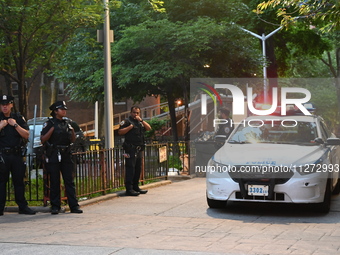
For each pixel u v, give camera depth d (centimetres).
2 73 1324
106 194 1184
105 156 1199
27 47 1274
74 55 2314
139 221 896
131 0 2406
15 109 1311
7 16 1188
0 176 977
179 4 2206
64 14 1248
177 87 2209
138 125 1219
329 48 3553
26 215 977
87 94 2420
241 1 2791
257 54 2239
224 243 729
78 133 2312
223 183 943
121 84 2056
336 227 847
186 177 1600
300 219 914
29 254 673
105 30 1373
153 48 2016
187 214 962
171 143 1702
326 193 952
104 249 695
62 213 990
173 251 682
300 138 1039
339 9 1040
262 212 981
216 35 2008
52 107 995
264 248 699
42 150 1006
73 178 1005
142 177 1370
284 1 1116
